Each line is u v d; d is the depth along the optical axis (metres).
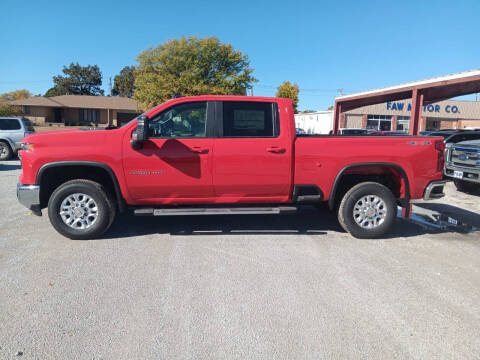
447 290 3.59
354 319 3.03
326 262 4.24
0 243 4.72
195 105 4.80
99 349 2.59
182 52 27.75
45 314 3.03
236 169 4.77
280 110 4.88
